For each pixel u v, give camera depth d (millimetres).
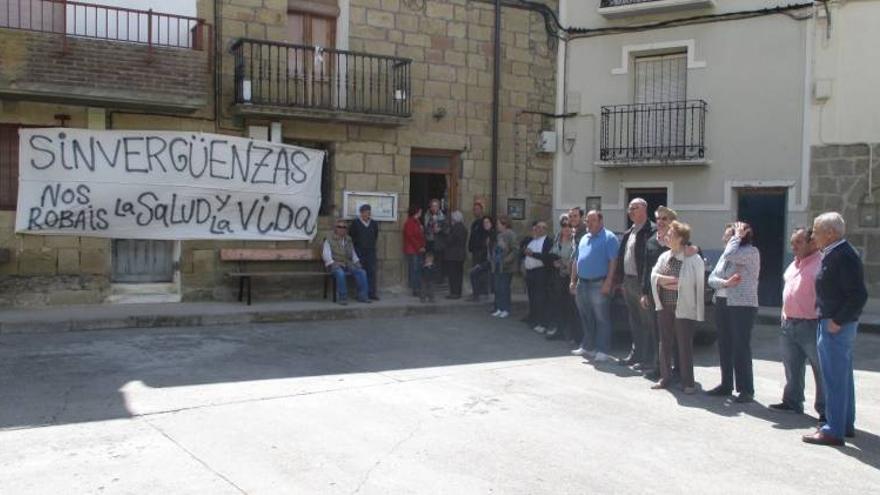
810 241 6539
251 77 12273
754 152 13961
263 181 12633
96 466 5012
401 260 14016
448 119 14523
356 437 5750
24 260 11164
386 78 13664
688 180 14602
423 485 4801
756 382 8086
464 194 14758
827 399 5934
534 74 15539
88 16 11344
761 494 4805
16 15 10906
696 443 5836
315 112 12680
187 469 4988
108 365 8023
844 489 4926
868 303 12867
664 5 14438
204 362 8305
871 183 12930
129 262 12031
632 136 15070
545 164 15797
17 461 5082
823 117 13328
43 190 11148
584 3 15531
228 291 12523
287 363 8383
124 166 11641
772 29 13766
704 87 14422
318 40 13352
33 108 11094
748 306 7105
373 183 13734
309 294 13180
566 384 7715
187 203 12086
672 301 7531
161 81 11141
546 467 5191
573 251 9773
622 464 5297
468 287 14789
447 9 14453
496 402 6895
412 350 9398
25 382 7203
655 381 7941
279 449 5430
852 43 13078
